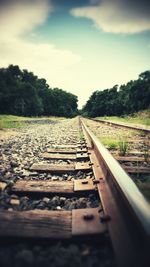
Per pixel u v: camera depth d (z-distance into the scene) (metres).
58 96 102.25
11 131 11.20
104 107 90.12
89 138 6.93
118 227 1.67
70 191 2.60
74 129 13.11
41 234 1.66
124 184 2.13
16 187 2.69
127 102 67.00
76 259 1.44
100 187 2.53
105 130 11.66
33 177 3.31
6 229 1.70
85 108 129.88
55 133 10.38
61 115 99.56
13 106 58.94
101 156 3.55
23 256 1.44
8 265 1.39
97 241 1.66
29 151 5.34
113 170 2.56
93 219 1.87
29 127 14.99
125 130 11.07
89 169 3.53
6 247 1.60
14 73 70.44
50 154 4.88
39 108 65.69
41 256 1.49
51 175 3.49
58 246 1.59
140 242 1.45
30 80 74.38
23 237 1.63
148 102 61.53
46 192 2.59
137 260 1.32
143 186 2.64
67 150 5.35
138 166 3.76
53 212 1.99
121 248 1.43
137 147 5.75
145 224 1.44
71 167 3.70
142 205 1.68
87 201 2.41
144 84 63.03
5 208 2.22
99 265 1.41
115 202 2.09
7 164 3.99
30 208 2.27
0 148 5.77
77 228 1.73
